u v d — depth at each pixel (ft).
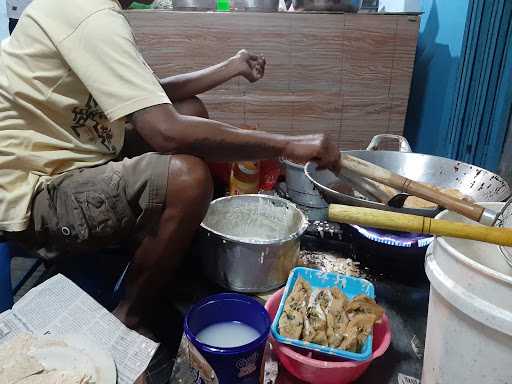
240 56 4.91
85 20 2.78
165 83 4.52
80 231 3.17
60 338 2.67
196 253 4.23
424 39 6.60
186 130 2.92
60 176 3.19
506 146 4.64
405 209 3.21
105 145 3.53
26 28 3.02
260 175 5.45
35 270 4.93
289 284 3.34
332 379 2.80
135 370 2.65
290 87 5.82
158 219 3.16
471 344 2.15
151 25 5.54
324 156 3.08
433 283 2.31
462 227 2.11
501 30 4.56
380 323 3.07
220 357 2.50
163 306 3.81
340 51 5.61
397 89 5.76
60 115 3.22
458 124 5.18
